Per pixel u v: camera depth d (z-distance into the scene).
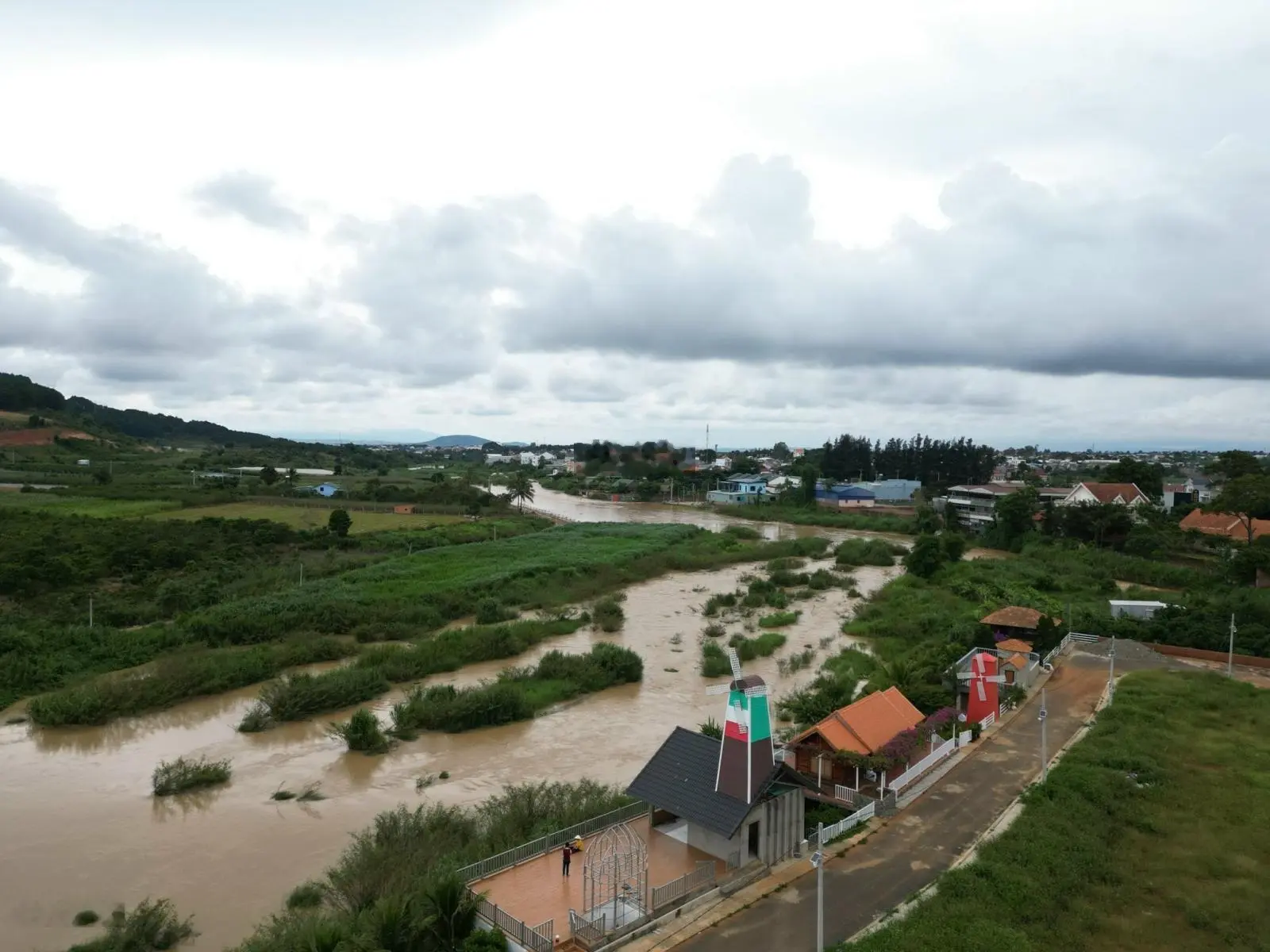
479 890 28.44
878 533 147.25
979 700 48.00
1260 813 34.94
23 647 60.66
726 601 87.56
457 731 51.69
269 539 107.56
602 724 53.19
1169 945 26.06
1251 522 103.88
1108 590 85.56
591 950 25.00
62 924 30.36
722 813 30.56
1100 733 44.84
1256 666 60.19
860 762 37.06
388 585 86.69
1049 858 30.62
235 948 27.59
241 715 54.25
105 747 48.44
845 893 29.27
